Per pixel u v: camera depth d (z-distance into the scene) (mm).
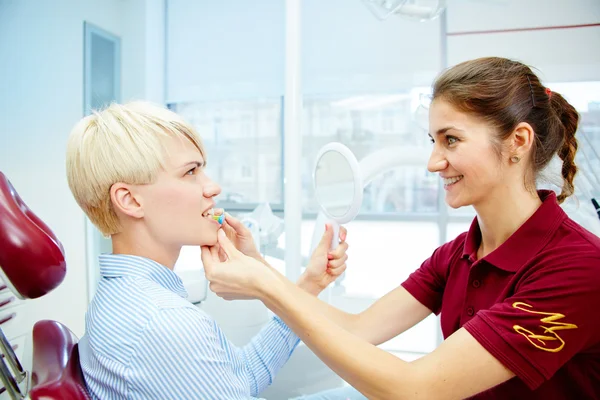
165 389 605
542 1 2533
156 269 708
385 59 2758
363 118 3000
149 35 2920
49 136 2277
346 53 2812
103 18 2701
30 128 2178
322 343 658
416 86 2727
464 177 747
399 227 2906
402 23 2703
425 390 617
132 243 727
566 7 2516
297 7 1465
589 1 2486
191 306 669
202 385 614
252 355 937
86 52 2529
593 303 626
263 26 2965
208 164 3252
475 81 715
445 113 737
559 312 627
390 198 3143
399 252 2934
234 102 3168
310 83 2891
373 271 2975
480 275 800
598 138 2541
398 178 3107
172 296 672
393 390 620
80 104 2480
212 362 628
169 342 601
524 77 729
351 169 922
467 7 2609
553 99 772
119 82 2879
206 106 3215
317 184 1062
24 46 2139
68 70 2400
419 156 1371
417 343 2691
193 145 734
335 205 997
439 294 994
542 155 745
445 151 760
